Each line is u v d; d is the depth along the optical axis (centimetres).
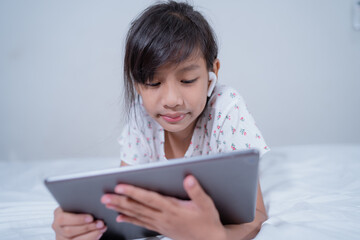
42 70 167
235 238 52
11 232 64
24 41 163
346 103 175
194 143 86
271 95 173
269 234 53
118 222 52
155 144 90
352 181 87
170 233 48
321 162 106
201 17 72
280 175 96
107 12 160
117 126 172
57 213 50
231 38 165
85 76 168
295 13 164
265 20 164
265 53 168
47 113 172
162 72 59
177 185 45
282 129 177
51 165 125
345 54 170
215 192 46
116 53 164
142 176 42
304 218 62
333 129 178
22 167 123
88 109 171
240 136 75
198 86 63
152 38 61
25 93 169
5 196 89
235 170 42
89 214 49
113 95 169
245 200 49
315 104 175
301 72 171
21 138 174
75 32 163
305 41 167
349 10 164
